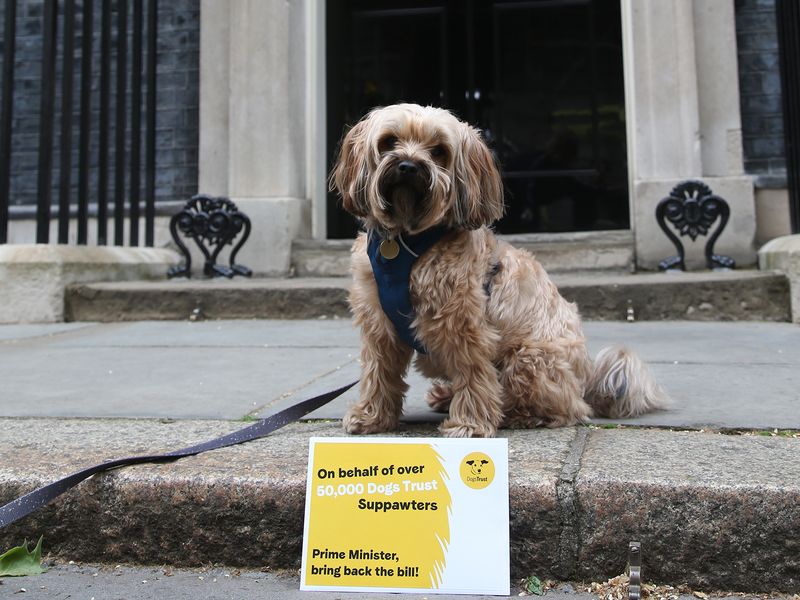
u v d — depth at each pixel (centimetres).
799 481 170
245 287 537
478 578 167
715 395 280
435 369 241
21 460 205
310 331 476
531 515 173
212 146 706
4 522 178
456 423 221
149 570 186
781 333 432
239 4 671
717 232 577
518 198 754
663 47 623
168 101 733
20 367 373
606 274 595
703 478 173
